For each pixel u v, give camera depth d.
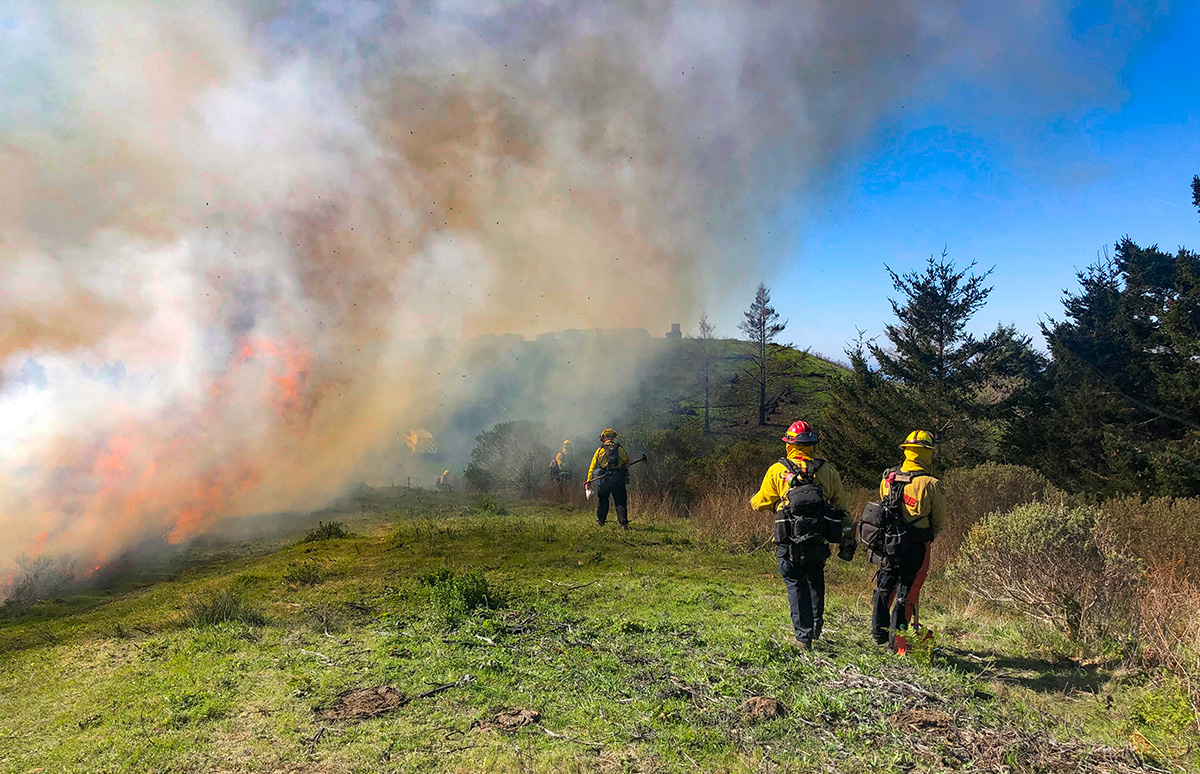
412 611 5.87
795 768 3.09
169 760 3.27
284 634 5.32
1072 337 18.56
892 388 19.11
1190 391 14.89
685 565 7.84
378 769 3.12
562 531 10.21
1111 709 3.69
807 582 4.71
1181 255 16.38
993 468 9.70
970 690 3.91
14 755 3.43
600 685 4.04
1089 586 4.85
